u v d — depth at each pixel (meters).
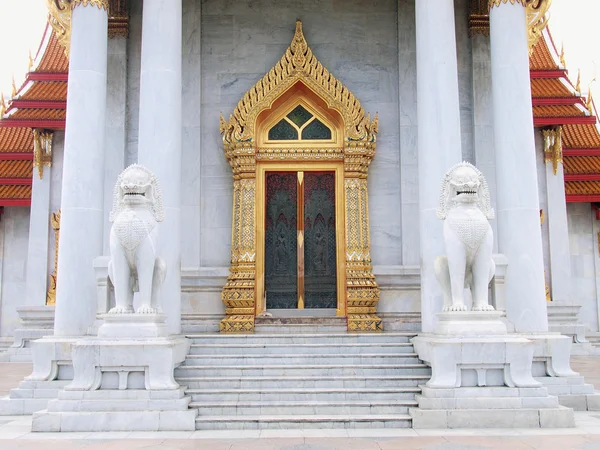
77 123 17.11
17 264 34.53
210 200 21.42
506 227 17.02
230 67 21.94
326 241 21.28
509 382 13.85
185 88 21.70
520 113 17.25
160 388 13.77
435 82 17.11
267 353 16.44
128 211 14.48
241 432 13.11
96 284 16.78
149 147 16.91
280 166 21.34
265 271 21.11
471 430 13.14
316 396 14.54
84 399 13.61
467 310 14.57
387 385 15.02
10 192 34.16
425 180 16.92
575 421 14.05
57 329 16.41
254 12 22.14
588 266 36.06
